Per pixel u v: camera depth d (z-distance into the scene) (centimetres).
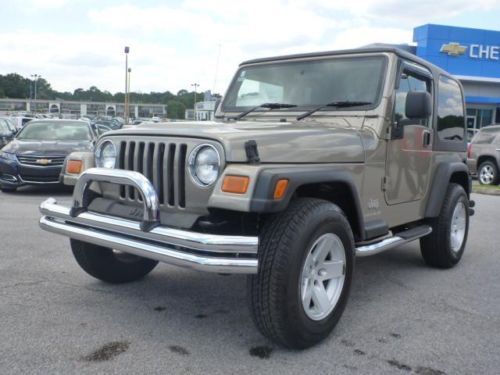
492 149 1379
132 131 346
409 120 433
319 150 336
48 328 345
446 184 496
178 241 286
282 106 437
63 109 9969
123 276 441
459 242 545
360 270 520
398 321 377
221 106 487
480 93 2800
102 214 341
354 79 417
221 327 355
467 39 2655
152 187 310
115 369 291
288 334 304
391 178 413
